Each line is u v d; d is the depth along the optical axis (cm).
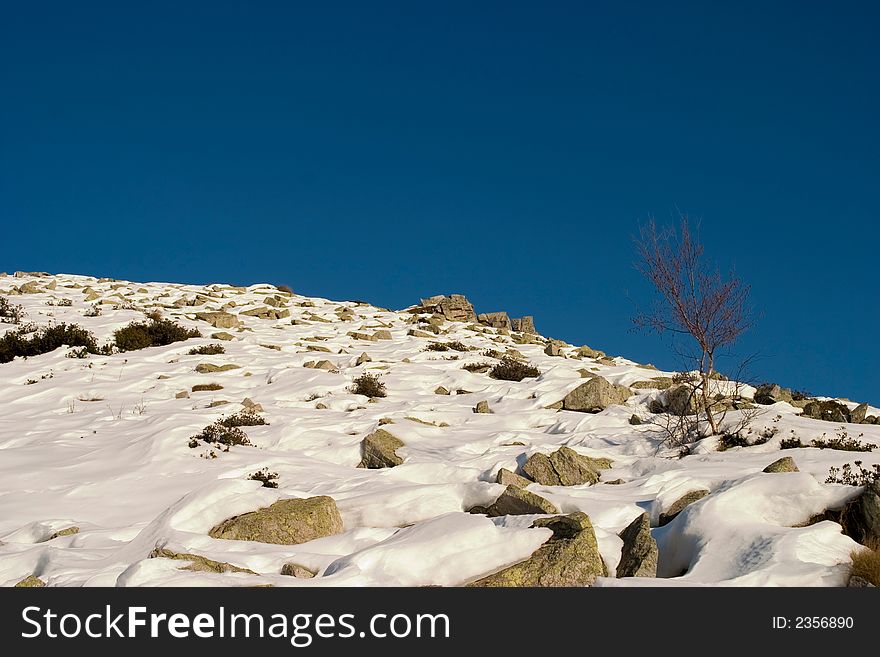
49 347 2775
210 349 2886
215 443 1549
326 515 1023
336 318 4244
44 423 1811
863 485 963
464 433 1747
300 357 2853
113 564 877
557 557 816
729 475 1171
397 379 2472
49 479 1337
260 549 912
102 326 3166
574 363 2981
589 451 1469
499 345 3525
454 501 1085
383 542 863
